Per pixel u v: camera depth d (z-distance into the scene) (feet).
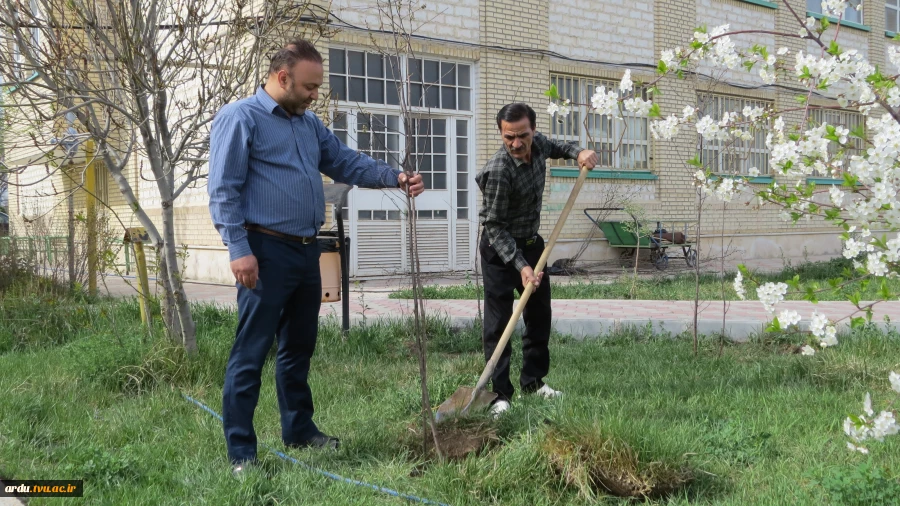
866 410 9.00
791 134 10.29
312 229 12.69
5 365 18.74
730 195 11.75
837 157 10.04
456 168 43.19
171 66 18.85
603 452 10.89
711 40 11.07
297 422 13.05
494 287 15.24
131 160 46.06
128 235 20.56
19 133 19.77
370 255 40.63
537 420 13.09
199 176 19.16
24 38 17.20
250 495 10.55
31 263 29.71
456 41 41.88
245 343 12.12
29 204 48.52
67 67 17.51
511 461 11.13
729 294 32.37
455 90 42.80
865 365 17.52
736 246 56.29
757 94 54.60
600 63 47.73
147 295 20.29
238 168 11.77
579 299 30.94
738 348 21.53
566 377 17.53
